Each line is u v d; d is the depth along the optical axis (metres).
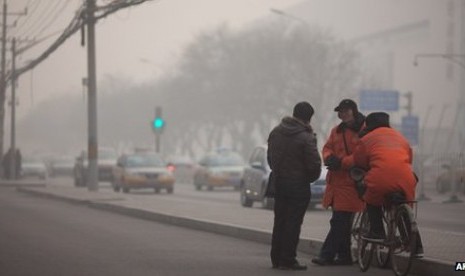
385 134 27.03
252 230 39.22
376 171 26.42
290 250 28.73
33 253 33.72
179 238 40.41
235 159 104.38
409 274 27.17
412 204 26.84
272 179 28.86
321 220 45.38
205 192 97.94
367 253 28.17
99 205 64.19
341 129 29.61
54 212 59.88
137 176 92.56
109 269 29.02
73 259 31.78
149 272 28.28
